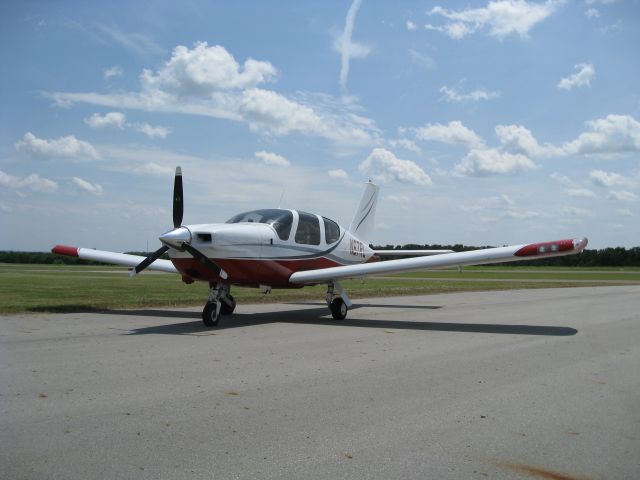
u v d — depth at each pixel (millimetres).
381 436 3561
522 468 3066
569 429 3723
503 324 9805
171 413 3988
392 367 5758
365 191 14844
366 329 9000
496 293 19828
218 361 5992
